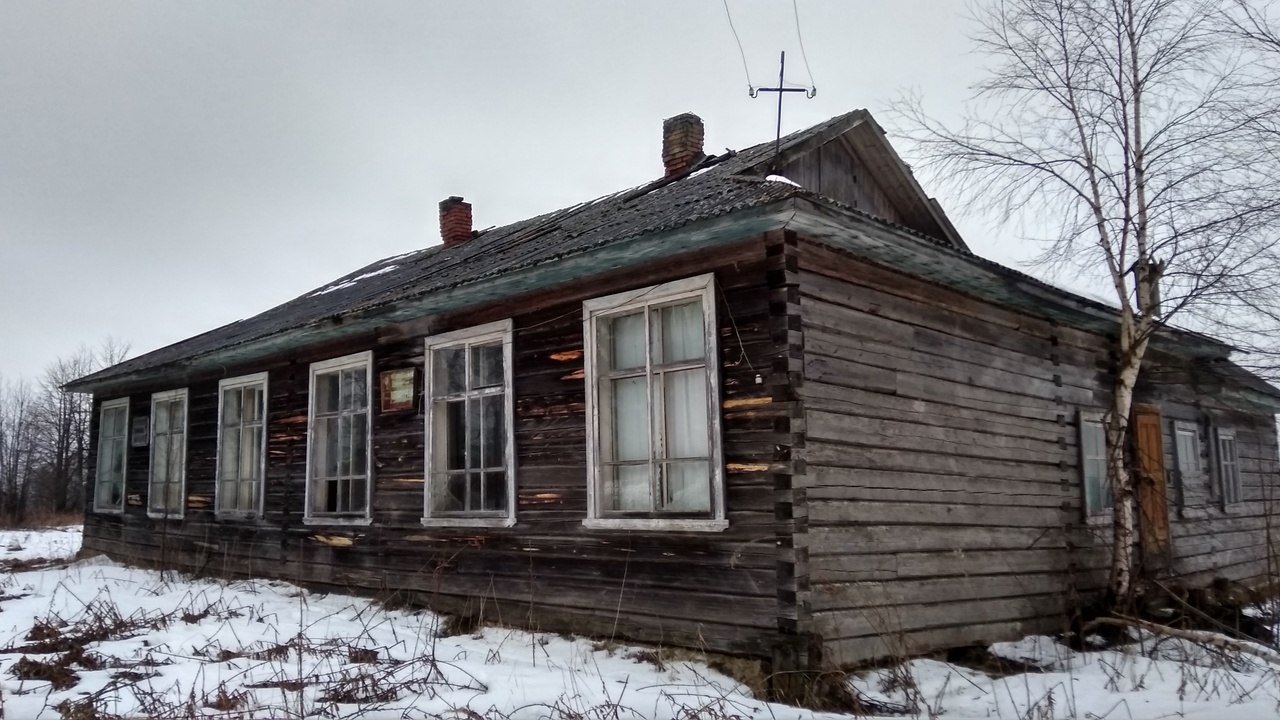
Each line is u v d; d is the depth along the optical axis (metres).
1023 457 8.77
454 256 12.53
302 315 12.28
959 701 5.91
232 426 12.32
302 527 10.72
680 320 7.06
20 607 9.35
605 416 7.45
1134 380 9.25
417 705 5.40
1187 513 11.67
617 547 7.21
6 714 5.13
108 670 6.30
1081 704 5.84
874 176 10.58
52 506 39.44
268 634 7.80
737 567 6.37
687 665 6.44
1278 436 15.38
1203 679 6.39
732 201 6.36
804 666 5.87
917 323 7.71
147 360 14.86
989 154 9.54
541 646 7.22
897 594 6.89
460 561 8.62
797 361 6.34
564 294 7.89
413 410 9.38
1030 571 8.50
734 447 6.50
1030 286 8.20
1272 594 9.25
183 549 12.66
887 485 7.01
